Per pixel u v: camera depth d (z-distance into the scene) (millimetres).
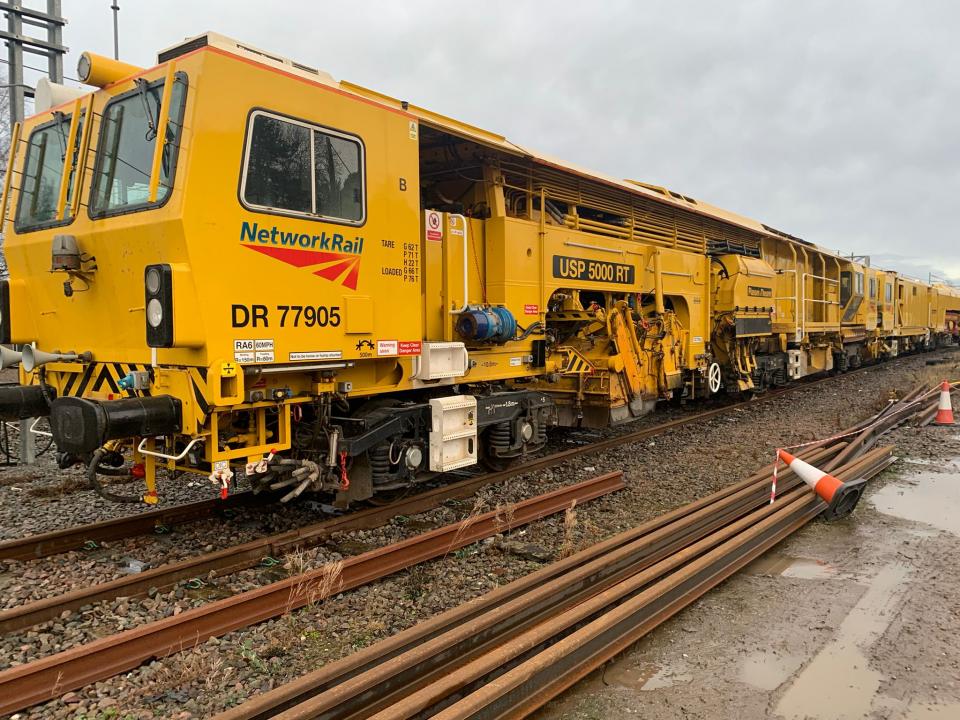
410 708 2828
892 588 4695
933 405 13227
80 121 5441
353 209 5516
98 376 5445
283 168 4961
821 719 3189
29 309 6039
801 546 5586
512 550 5473
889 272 28234
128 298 4953
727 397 15641
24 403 5773
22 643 3951
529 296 7770
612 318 9453
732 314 12945
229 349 4586
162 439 5344
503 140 7387
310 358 5148
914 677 3557
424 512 6531
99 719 3223
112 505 6812
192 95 4441
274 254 4879
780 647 3893
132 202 4855
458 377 6809
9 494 7230
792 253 17219
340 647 3941
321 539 5594
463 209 7855
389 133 5848
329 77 5680
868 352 25375
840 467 7762
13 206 6129
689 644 3939
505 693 3014
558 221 8531
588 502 6887
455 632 3564
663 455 9195
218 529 5992
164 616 4309
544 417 8266
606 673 3631
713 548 5090
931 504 6734
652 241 10766
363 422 5820
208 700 3383
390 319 5863
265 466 5043
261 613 4227
